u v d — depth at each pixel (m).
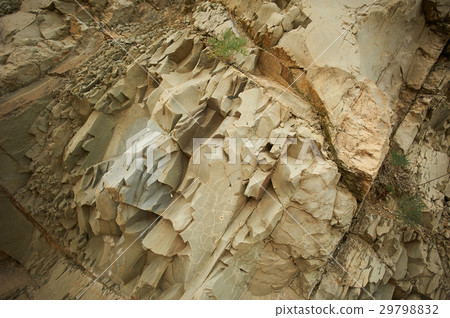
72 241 5.91
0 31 6.55
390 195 5.68
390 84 6.39
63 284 5.73
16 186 6.08
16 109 5.83
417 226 5.46
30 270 6.14
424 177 6.11
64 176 6.02
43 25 6.70
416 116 6.31
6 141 5.80
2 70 5.98
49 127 6.11
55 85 6.17
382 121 4.76
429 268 5.25
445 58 6.75
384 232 5.08
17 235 6.19
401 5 5.76
